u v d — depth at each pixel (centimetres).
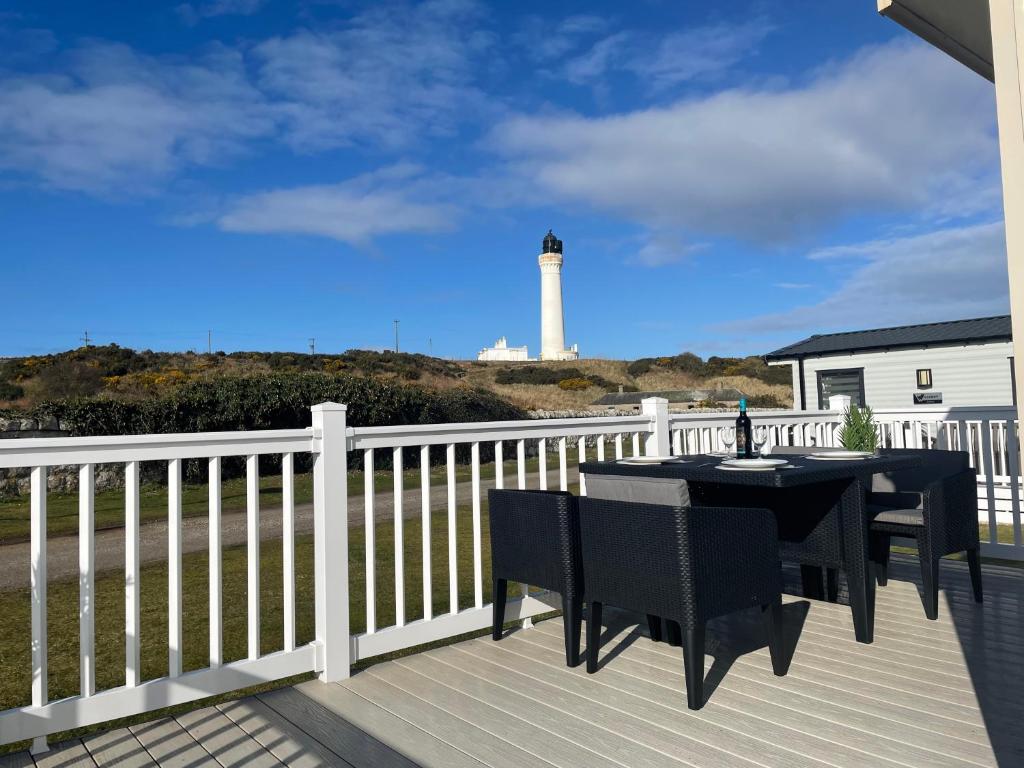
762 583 251
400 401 1570
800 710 229
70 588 513
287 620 262
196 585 509
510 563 303
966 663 270
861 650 288
